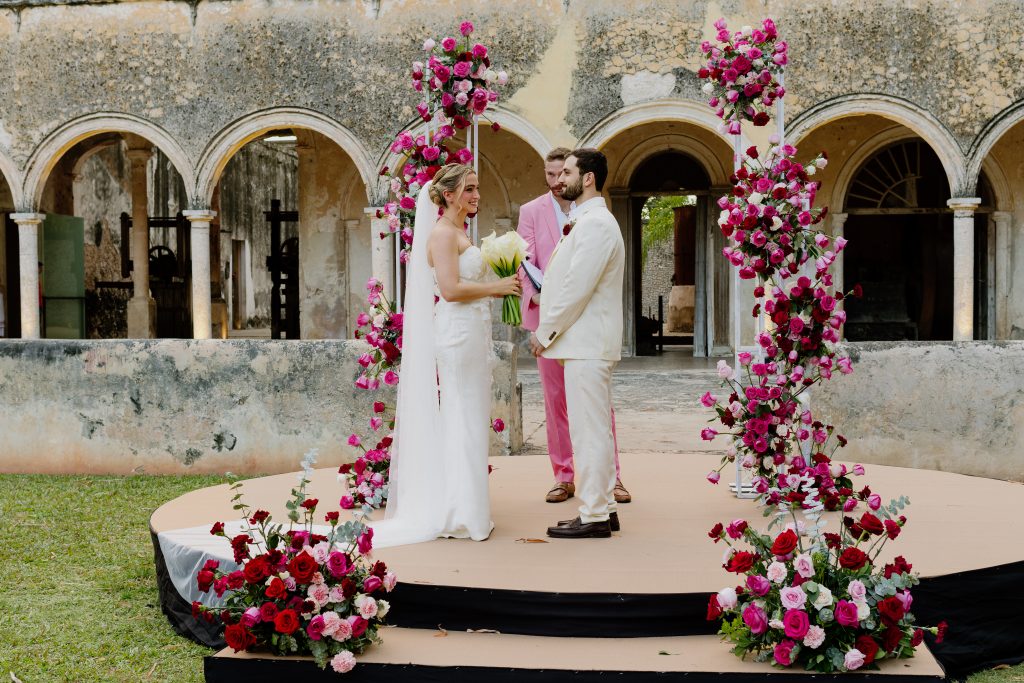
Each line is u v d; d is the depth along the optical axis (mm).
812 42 15039
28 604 5273
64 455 8828
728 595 3701
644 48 15383
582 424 4910
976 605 4305
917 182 18156
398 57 15969
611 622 4055
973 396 7699
